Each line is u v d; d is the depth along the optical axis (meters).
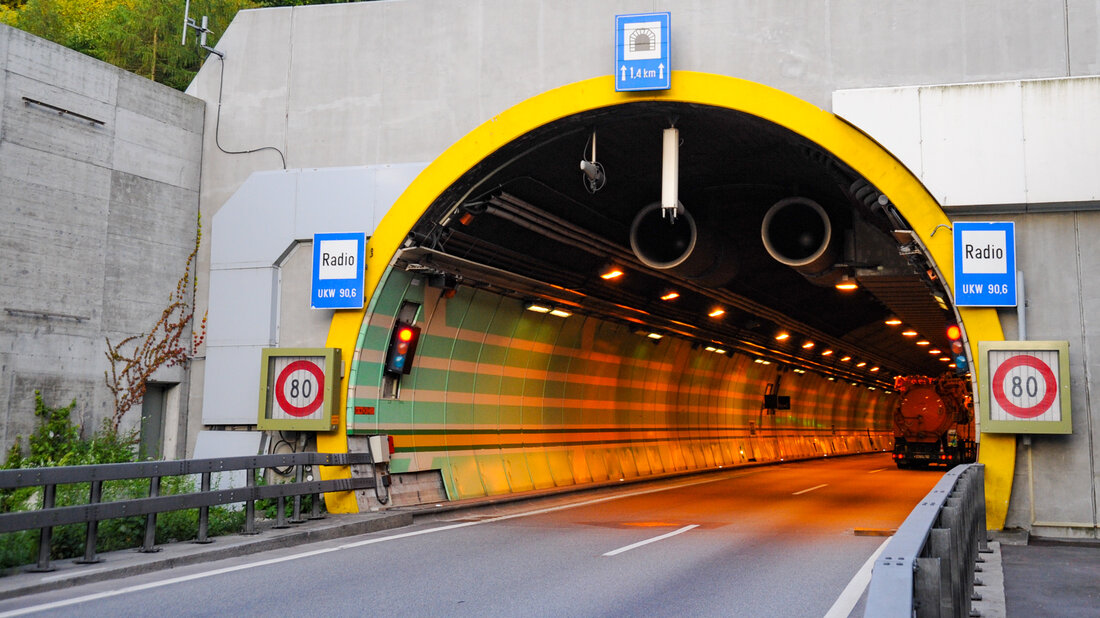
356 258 16.67
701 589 9.60
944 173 14.28
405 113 17.19
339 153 17.45
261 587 9.36
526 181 18.81
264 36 18.17
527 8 16.69
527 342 22.95
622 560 11.62
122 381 16.30
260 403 16.47
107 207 16.28
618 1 16.19
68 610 8.06
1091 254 13.83
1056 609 8.45
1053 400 13.45
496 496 20.38
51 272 15.26
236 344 17.22
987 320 13.91
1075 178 13.81
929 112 14.45
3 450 14.33
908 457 42.88
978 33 14.62
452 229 18.06
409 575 10.25
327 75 17.73
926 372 69.44
